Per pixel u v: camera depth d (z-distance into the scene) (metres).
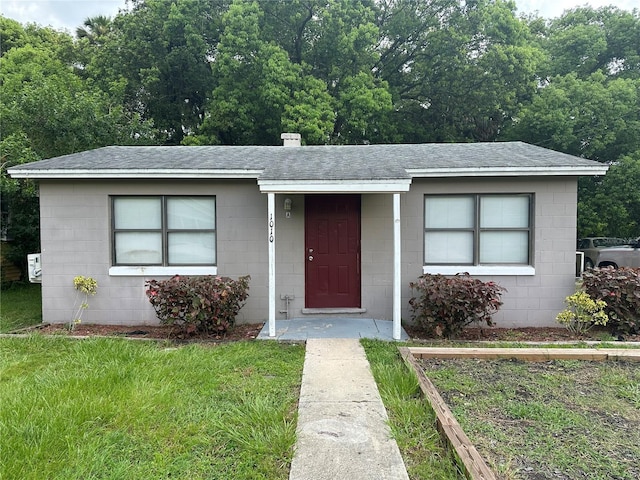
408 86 20.62
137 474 2.90
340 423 3.59
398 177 6.18
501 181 7.17
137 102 19.39
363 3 18.86
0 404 3.80
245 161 7.72
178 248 7.49
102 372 4.63
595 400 4.01
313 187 6.28
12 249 12.30
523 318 7.23
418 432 3.42
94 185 7.28
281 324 7.15
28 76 15.27
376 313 7.55
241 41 16.61
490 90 17.95
